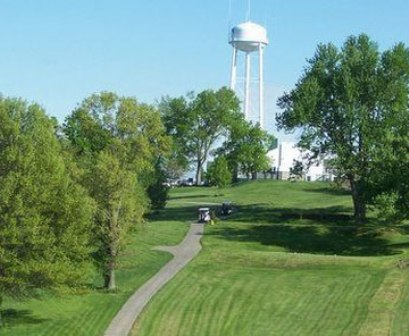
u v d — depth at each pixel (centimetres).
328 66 8888
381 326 4378
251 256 6612
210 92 13612
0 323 4472
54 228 4481
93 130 7288
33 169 4372
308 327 4456
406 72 8556
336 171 8800
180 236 7894
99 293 5331
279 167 15025
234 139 13362
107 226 5428
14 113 4588
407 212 7094
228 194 12369
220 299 5169
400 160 7169
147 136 6812
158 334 4372
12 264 4231
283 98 9094
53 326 4506
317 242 7756
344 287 5419
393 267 5959
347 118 8506
